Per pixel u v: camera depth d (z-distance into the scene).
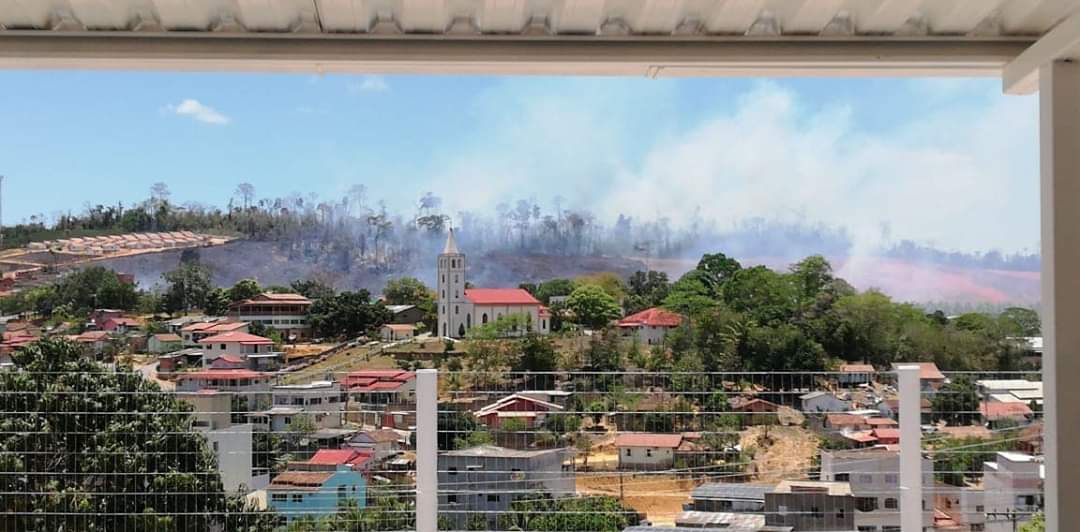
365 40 4.03
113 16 3.89
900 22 4.01
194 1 3.76
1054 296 3.80
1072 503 3.77
